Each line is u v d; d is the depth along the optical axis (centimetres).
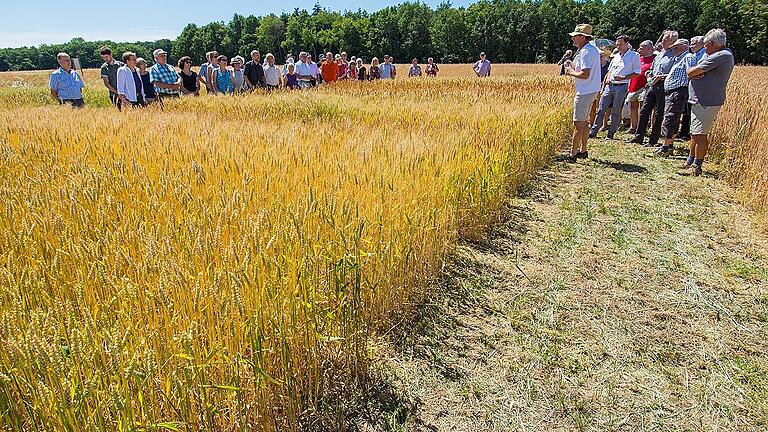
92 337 171
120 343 171
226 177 407
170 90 1178
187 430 190
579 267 431
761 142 636
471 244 472
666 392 281
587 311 362
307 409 248
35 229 274
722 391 282
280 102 1056
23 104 1931
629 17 7819
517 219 541
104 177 379
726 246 479
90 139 573
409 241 348
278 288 235
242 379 212
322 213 310
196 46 10725
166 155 470
